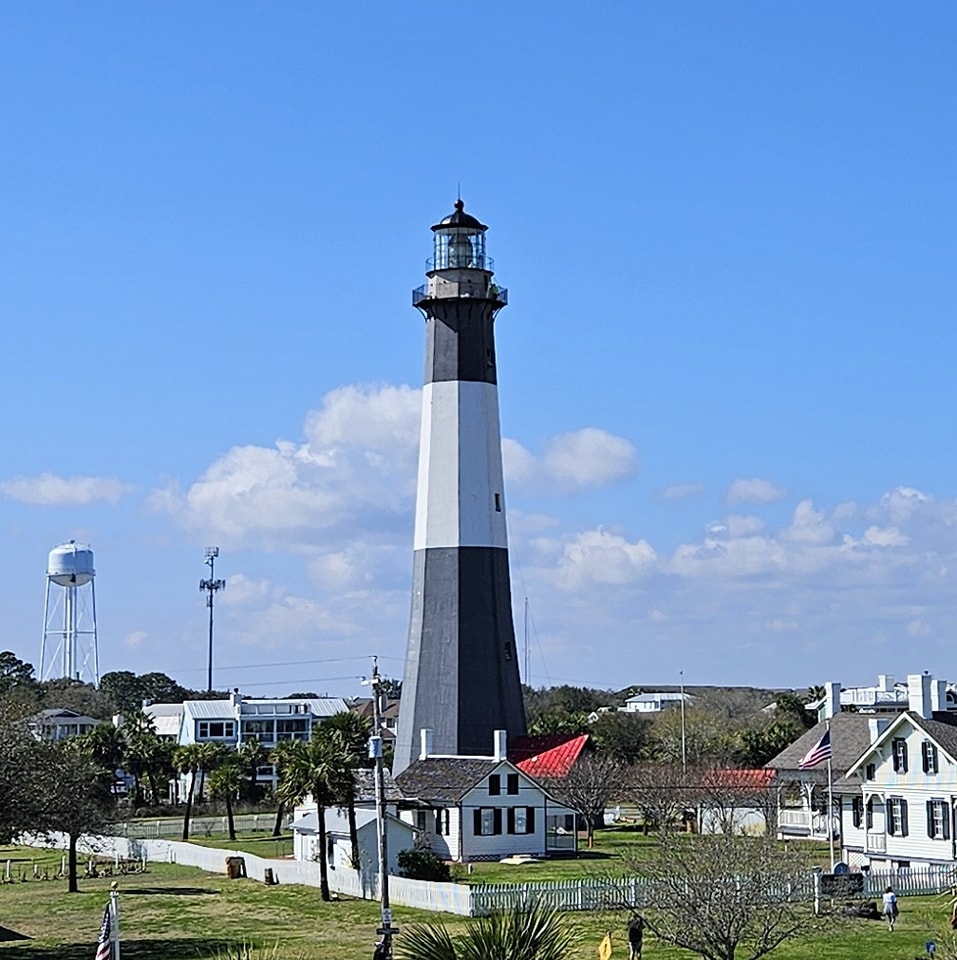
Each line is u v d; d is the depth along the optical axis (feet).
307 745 372.38
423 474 493.36
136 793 627.05
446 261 499.10
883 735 376.48
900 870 342.64
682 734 563.48
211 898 354.54
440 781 428.56
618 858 413.39
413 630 489.67
